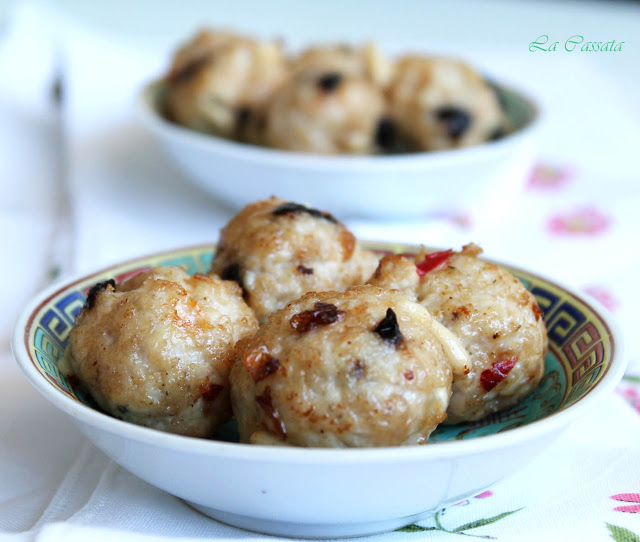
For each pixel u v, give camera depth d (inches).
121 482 9.7
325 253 10.6
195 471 8.7
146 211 15.8
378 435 8.8
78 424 9.0
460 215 15.8
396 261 10.3
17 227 15.4
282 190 14.6
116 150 18.2
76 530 8.8
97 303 9.9
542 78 22.7
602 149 19.3
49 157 18.4
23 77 20.9
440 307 10.0
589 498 9.6
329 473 8.4
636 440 10.3
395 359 8.9
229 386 9.7
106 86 20.6
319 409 8.8
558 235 15.0
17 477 9.9
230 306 10.0
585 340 10.3
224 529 9.3
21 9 23.1
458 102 16.2
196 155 14.7
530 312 10.1
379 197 14.6
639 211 15.9
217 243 11.1
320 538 9.2
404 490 8.6
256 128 16.4
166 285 9.8
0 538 8.8
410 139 16.3
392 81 16.5
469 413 10.1
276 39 18.5
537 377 10.2
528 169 16.9
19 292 13.4
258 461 8.4
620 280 13.7
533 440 8.8
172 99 17.1
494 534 9.2
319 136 15.5
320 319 9.1
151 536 8.9
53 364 10.0
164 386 9.5
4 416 10.6
